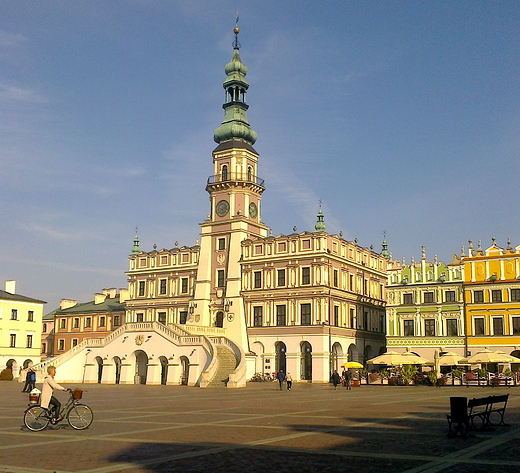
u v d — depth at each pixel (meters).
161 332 81.06
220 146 100.31
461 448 20.05
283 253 91.50
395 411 34.34
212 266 97.44
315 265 87.94
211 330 89.19
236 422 28.11
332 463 17.20
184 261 102.06
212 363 73.94
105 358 85.50
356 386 71.31
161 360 83.06
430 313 87.31
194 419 29.69
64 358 86.44
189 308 97.44
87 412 25.89
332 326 87.75
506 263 83.44
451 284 86.25
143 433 23.94
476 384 67.62
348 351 92.19
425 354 86.44
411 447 20.22
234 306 93.50
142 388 68.94
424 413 32.97
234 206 97.25
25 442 21.48
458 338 84.69
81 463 17.30
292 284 89.62
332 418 30.05
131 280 107.12
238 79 101.38
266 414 32.44
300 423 27.61
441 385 68.38
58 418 25.50
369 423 27.62
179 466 16.78
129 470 16.28
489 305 83.31
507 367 80.50
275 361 89.56
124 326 84.69
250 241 94.62
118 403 42.28
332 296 88.62
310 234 89.38
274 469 16.33
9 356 106.56
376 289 103.56
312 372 85.50
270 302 90.94
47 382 25.53
